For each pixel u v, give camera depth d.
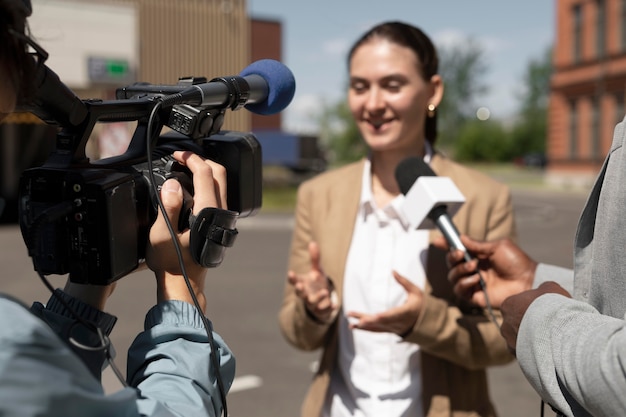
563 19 32.06
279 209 19.75
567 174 32.69
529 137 75.25
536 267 1.62
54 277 7.13
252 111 1.39
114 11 14.38
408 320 1.74
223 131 1.29
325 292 1.85
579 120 31.67
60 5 13.71
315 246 1.86
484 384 1.94
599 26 30.02
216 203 1.10
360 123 2.03
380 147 1.99
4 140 12.01
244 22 18.91
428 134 2.15
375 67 1.94
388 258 1.94
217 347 1.04
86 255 0.99
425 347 1.77
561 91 32.59
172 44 18.03
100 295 1.07
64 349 0.79
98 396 0.81
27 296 7.52
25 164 12.67
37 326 0.77
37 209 1.01
